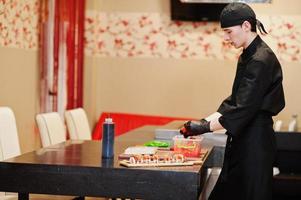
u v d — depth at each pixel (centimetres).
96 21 733
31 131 599
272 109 360
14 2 544
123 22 737
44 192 301
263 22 699
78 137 512
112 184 294
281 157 612
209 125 355
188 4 699
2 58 523
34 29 599
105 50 743
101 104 745
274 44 699
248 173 360
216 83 718
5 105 534
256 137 360
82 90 697
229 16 362
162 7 727
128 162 305
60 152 351
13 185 303
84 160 317
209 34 716
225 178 371
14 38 547
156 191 290
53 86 629
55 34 626
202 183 333
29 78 589
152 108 736
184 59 724
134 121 722
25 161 309
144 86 736
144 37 733
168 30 727
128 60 738
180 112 729
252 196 358
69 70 663
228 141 375
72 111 519
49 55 625
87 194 297
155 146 374
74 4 668
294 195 587
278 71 365
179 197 288
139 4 732
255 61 352
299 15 694
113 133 331
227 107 353
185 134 359
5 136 388
